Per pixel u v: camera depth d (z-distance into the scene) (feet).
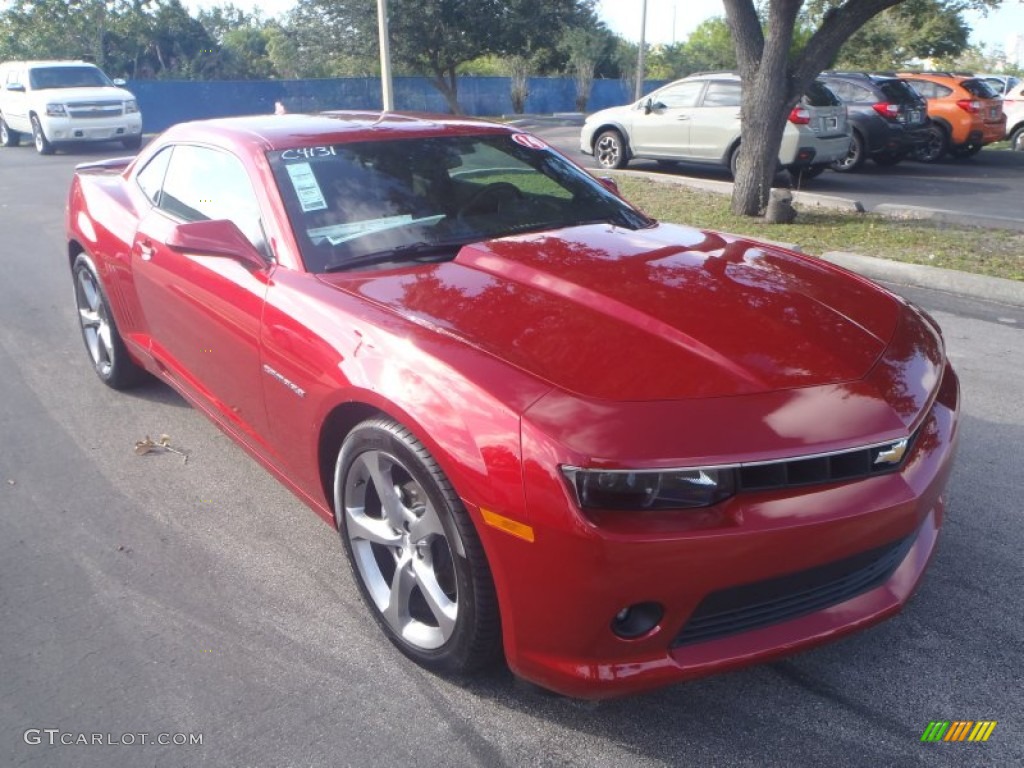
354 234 10.91
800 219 33.73
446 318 8.93
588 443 7.07
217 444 14.90
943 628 9.66
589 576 7.06
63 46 142.92
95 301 17.13
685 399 7.48
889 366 8.55
